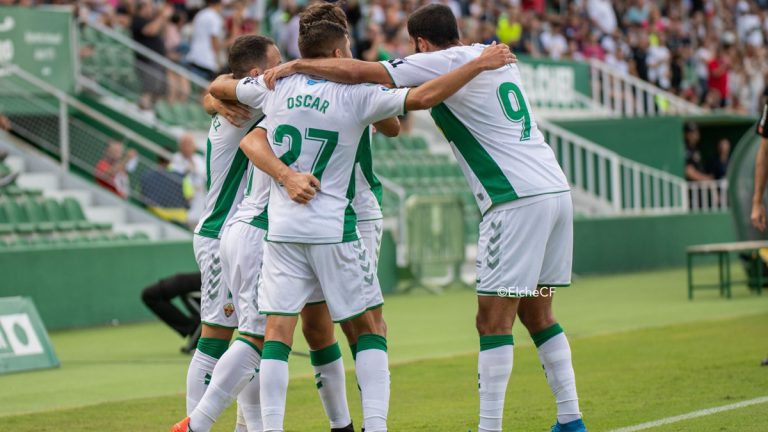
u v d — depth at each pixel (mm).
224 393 20109
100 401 27906
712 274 62406
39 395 28984
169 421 24953
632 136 75875
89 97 57750
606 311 45125
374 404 19625
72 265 44000
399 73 19844
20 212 48844
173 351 37062
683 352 32875
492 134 20188
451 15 20703
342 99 19656
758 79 100750
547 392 27125
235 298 20953
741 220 51719
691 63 100812
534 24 85375
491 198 20141
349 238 19797
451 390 27922
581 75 85562
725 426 22469
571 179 73938
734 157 51469
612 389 27172
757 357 31328
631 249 65750
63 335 41906
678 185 74312
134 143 57531
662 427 22594
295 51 66375
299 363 33062
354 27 70875
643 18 97312
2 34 54812
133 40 61156
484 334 20422
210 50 62531
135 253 45844
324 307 21094
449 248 57062
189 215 52344
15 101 54875
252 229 20797
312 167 19641
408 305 49844
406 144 69750
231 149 21750
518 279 20016
